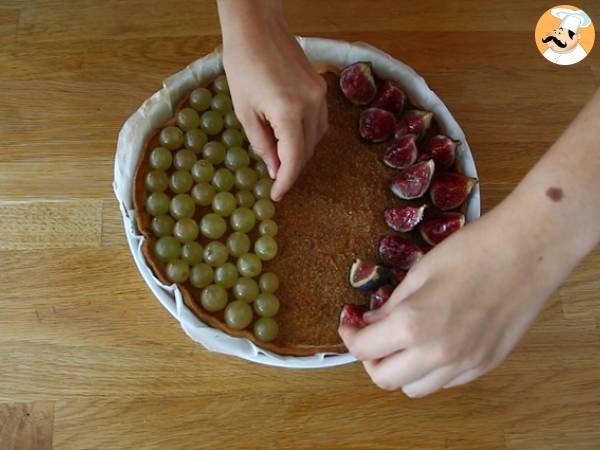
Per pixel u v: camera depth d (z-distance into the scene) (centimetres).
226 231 48
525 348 50
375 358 32
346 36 59
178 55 57
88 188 52
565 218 29
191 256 46
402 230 48
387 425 47
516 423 48
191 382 47
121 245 50
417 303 29
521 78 59
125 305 49
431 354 29
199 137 49
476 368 31
